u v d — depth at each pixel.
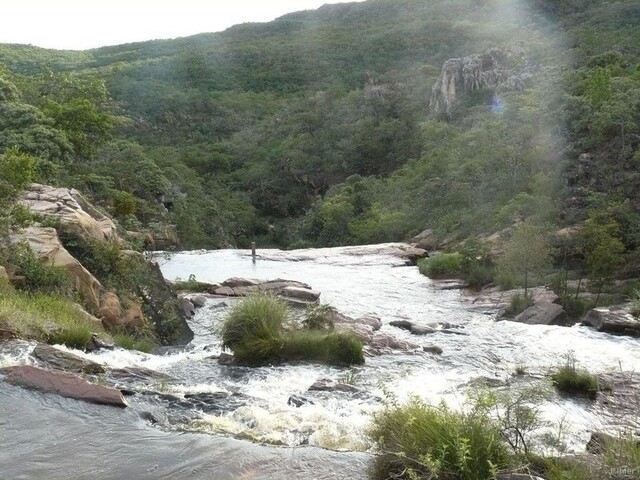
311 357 8.59
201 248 40.16
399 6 124.44
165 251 31.09
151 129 78.06
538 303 14.25
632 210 19.39
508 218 24.08
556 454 4.64
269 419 5.62
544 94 31.94
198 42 128.38
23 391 5.80
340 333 8.93
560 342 10.84
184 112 82.44
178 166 55.69
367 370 8.38
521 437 4.25
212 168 65.81
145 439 4.95
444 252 25.83
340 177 57.44
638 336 11.32
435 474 3.69
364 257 27.08
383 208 38.69
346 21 128.12
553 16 77.38
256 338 8.67
